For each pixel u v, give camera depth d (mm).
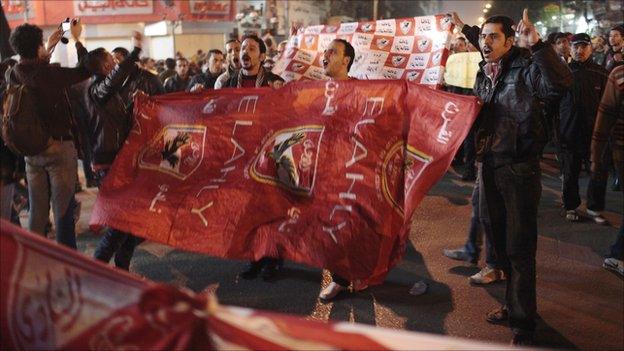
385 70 5688
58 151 4742
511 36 3945
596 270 5492
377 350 1650
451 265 5672
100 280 1974
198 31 23266
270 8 26844
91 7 22469
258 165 4203
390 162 3848
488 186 4137
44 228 4914
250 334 1684
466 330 4348
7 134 4477
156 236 4172
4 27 6270
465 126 3666
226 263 5789
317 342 1651
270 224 3906
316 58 6203
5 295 2156
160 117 4672
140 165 4547
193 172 4398
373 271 3600
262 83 5465
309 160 4027
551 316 4559
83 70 4883
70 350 2020
